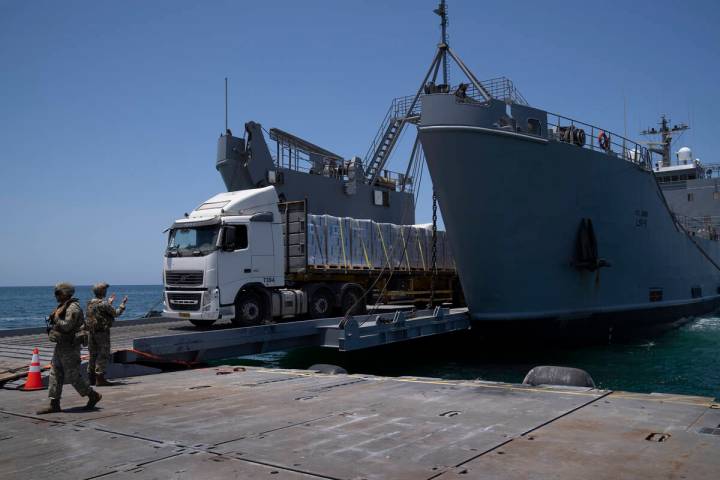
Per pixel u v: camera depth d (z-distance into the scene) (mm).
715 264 31328
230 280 14164
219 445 5105
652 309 22203
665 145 36000
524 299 17141
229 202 14984
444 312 16562
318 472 4281
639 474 4066
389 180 26078
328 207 22391
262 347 13078
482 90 19469
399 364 16641
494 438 5129
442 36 21938
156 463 4605
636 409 6184
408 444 5000
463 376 14859
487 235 16516
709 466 4211
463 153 15805
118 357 10547
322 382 8797
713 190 32312
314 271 16688
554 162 17375
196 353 11875
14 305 86562
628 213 20719
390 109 25484
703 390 12547
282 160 21922
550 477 4055
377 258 19156
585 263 18109
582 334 18906
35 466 4598
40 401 7566
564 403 6609
